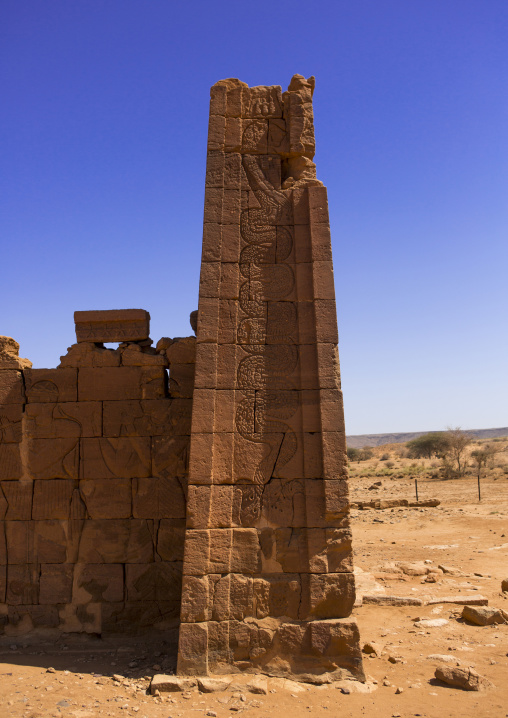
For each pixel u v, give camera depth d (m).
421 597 9.76
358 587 10.38
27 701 5.83
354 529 17.56
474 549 13.73
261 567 6.65
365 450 77.81
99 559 8.34
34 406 8.68
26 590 8.30
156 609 8.20
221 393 6.99
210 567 6.58
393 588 10.41
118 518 8.41
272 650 6.43
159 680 6.14
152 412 8.58
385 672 6.70
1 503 8.49
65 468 8.54
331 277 7.27
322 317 7.14
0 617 8.26
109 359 8.72
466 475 36.19
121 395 8.64
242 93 7.90
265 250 7.43
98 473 8.50
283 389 7.05
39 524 8.45
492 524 17.00
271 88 7.94
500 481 30.92
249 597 6.56
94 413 8.63
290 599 6.57
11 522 8.46
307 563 6.63
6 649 7.85
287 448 6.91
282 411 6.99
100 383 8.69
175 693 6.02
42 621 8.24
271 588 6.59
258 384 7.05
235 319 7.19
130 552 8.32
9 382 8.74
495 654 7.28
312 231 7.39
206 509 6.67
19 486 8.55
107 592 8.25
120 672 6.80
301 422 6.95
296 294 7.30
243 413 6.98
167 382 8.86
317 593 6.54
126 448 8.52
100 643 8.05
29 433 8.64
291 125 7.76
